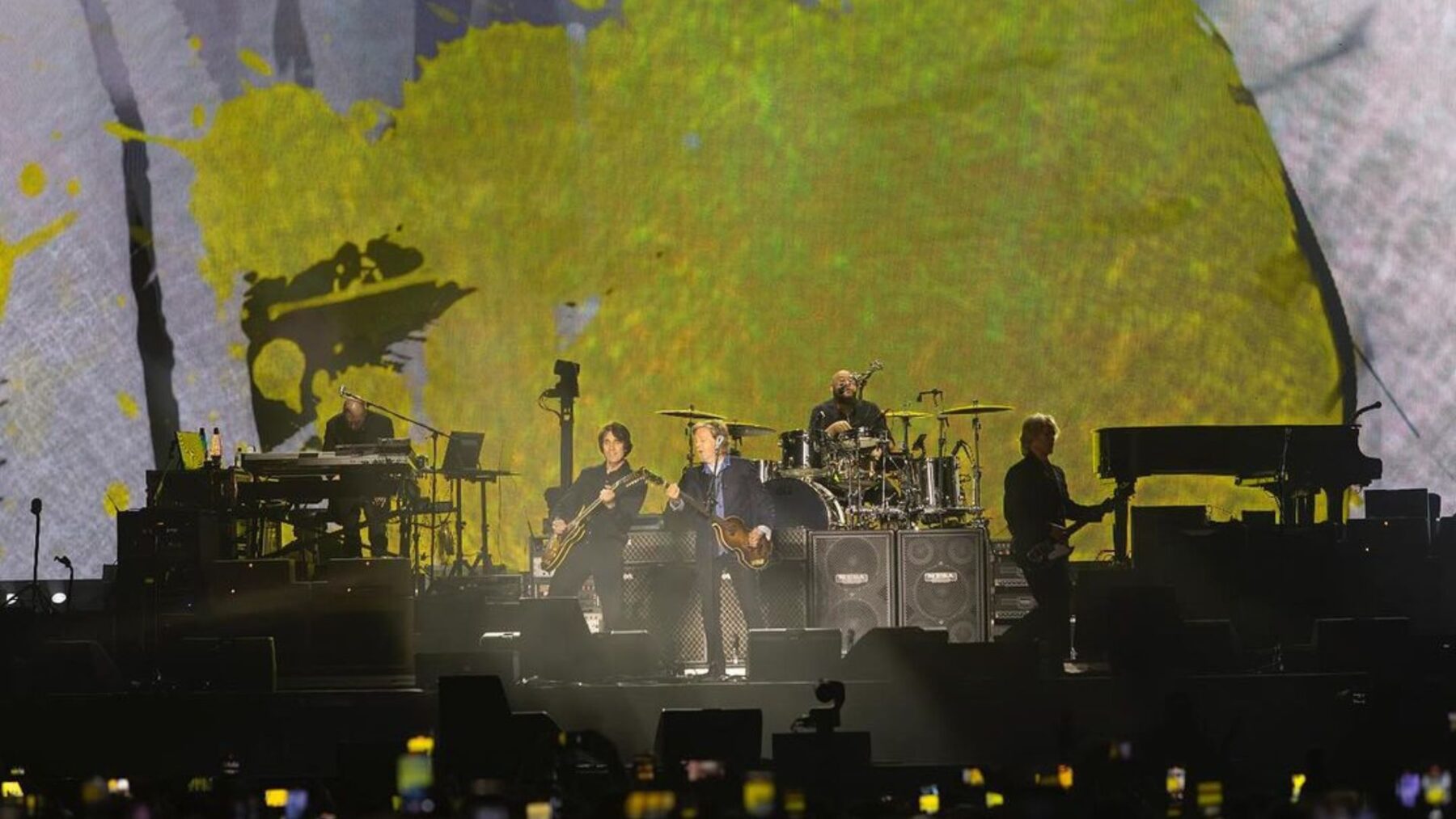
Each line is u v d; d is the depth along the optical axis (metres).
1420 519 48.25
